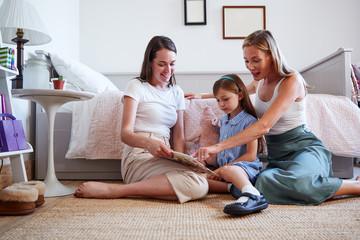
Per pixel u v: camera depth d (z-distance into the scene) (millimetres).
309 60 3229
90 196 1206
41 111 1829
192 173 1148
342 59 2029
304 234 762
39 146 1808
